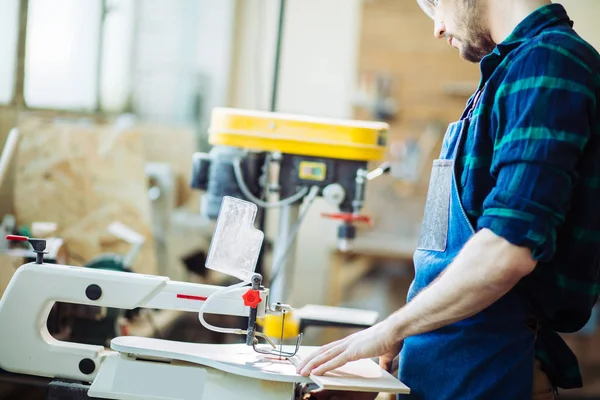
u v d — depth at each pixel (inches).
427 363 68.4
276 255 108.7
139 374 69.1
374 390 64.2
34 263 73.5
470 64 234.8
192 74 235.5
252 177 107.0
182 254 186.5
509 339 66.4
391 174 235.0
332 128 102.6
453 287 60.9
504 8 67.6
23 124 133.7
